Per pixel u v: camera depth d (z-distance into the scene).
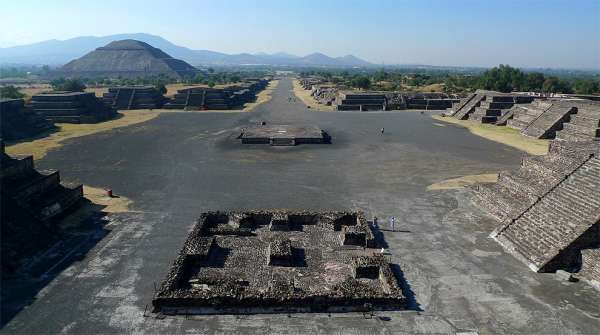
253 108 114.38
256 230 32.22
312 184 44.09
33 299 22.42
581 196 29.05
